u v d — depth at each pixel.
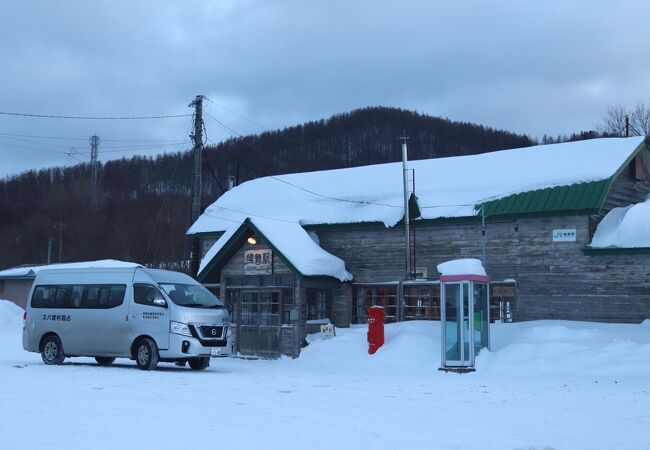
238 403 12.60
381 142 102.00
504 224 24.72
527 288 24.03
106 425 10.04
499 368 19.61
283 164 101.19
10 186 106.38
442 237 26.00
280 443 9.01
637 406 12.69
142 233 74.69
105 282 20.66
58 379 16.23
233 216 31.80
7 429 9.67
